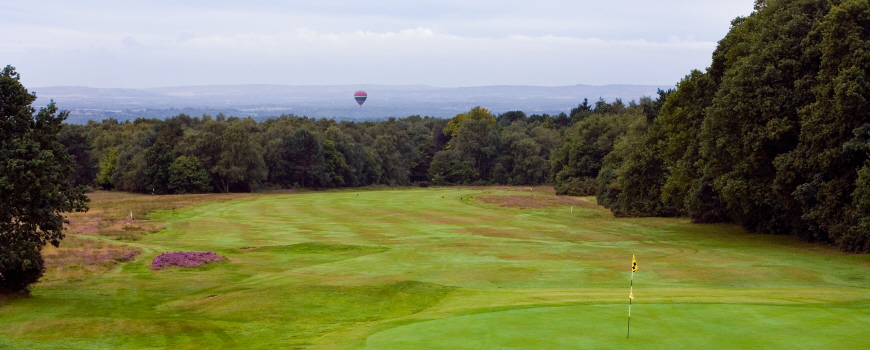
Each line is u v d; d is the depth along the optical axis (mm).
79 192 25875
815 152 32594
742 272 27484
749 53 39188
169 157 99625
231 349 15938
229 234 46188
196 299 23547
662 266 29578
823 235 35844
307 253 37156
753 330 14789
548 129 156750
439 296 23125
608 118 99562
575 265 30547
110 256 34000
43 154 22906
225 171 102000
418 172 158375
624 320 16109
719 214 48500
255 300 21391
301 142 120438
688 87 46188
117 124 150750
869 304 18406
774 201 36156
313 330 17859
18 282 24312
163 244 40812
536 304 19766
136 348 16078
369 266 31547
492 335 14945
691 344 13602
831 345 13367
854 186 31625
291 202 76062
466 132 146500
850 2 31609
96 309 22078
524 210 65625
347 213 62281
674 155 47969
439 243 40594
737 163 37000
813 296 20703
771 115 34688
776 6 39469
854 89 30016
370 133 155750
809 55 34188
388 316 19750
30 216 23531
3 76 24188
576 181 91812
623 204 60188
